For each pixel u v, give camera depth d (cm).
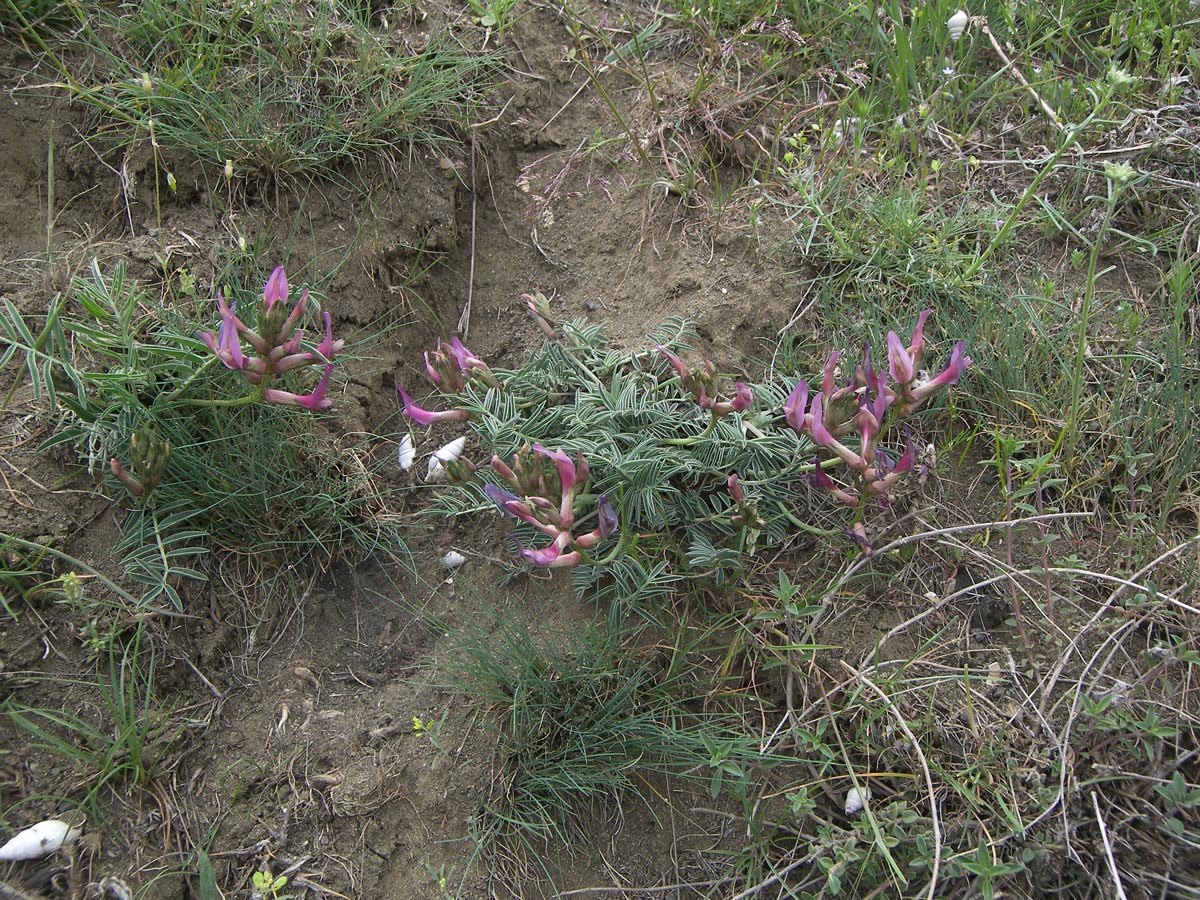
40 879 36
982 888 35
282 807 39
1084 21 58
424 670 42
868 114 54
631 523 43
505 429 43
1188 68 54
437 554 45
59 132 48
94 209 48
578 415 43
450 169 52
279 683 42
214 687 41
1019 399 46
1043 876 37
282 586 43
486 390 44
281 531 44
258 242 48
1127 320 48
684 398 45
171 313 44
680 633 41
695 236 51
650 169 53
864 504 40
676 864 39
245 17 51
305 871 38
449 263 53
